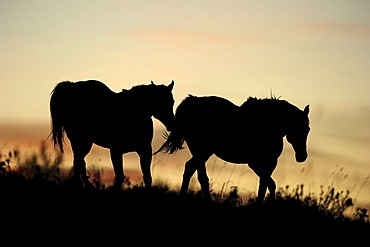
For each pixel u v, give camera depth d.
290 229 15.56
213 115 18.92
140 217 14.91
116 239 13.95
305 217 16.03
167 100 19.20
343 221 16.47
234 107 19.14
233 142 18.88
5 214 14.51
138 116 19.11
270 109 18.89
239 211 16.12
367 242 15.56
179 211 15.53
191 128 18.98
